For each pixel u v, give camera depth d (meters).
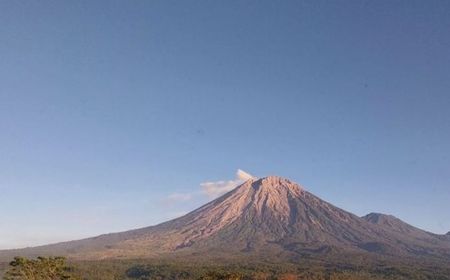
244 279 178.25
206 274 95.56
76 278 81.69
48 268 77.00
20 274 75.88
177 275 194.38
